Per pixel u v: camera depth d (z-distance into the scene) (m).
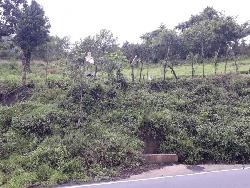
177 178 15.48
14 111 20.53
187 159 18.48
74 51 23.52
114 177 15.88
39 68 32.28
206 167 17.73
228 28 41.66
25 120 19.39
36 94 23.42
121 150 17.62
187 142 19.19
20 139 18.33
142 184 14.52
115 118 20.72
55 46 30.78
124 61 25.97
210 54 40.66
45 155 16.67
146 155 18.03
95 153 17.14
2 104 22.97
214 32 41.28
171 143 19.28
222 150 19.11
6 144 17.84
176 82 26.12
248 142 19.59
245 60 39.78
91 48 24.77
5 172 15.94
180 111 22.50
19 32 30.03
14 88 24.20
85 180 15.32
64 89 23.91
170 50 34.53
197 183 14.54
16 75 28.84
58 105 21.53
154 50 34.16
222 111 22.62
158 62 34.50
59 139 18.17
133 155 17.64
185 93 24.72
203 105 23.39
